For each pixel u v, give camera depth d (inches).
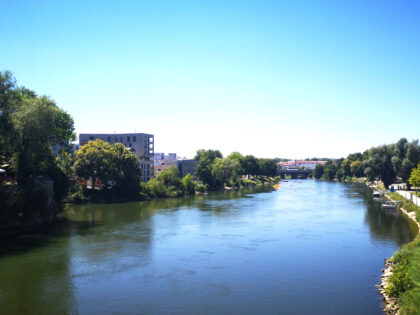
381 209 3745.1
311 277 1598.2
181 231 2623.0
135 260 1875.0
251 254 1982.0
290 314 1227.9
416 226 2704.2
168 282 1549.0
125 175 4886.8
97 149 4803.2
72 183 4483.3
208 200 4970.5
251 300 1353.3
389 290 1334.9
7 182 2928.2
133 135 7239.2
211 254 1988.2
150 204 4448.8
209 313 1244.5
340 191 6673.2
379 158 5703.7
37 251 2044.8
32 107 2640.3
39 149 2716.5
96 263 1822.1
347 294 1396.4
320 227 2751.0
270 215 3398.1
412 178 4429.1
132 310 1274.6
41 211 2800.2
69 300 1360.7
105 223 2972.4
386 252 1984.5
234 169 7568.9
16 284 1523.1
